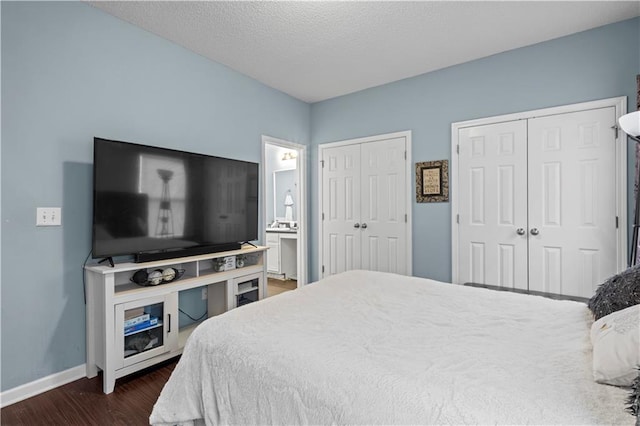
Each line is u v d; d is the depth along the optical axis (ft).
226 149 10.54
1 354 6.17
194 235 8.72
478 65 10.12
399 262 11.82
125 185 7.23
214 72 10.16
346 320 4.75
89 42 7.32
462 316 4.94
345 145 13.20
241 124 11.07
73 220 7.10
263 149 11.91
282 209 19.20
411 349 3.76
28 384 6.46
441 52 9.66
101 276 6.69
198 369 4.35
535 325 4.54
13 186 6.29
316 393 3.16
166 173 8.05
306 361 3.53
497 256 9.89
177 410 4.37
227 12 7.61
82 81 7.21
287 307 5.36
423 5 7.39
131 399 6.33
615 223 8.22
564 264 8.89
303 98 13.61
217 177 9.41
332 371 3.32
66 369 6.98
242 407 3.73
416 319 4.81
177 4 7.33
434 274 11.05
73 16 7.07
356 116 12.87
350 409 2.92
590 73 8.48
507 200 9.72
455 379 3.06
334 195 13.56
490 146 9.97
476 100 10.18
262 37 8.74
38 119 6.57
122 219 7.18
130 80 8.06
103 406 6.10
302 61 10.21
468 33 8.61
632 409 2.35
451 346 3.84
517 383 2.97
